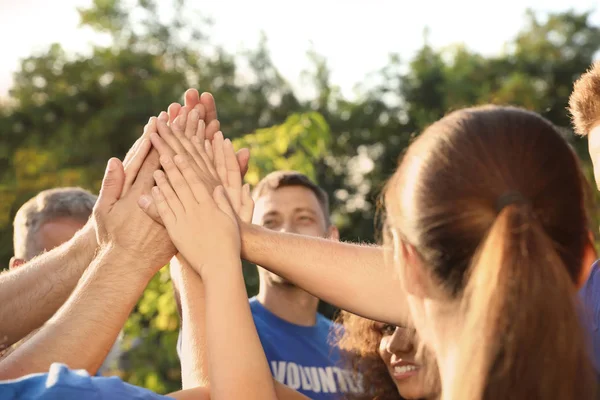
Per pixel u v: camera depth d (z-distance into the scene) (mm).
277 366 3195
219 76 21531
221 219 1913
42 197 3277
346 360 2504
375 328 2320
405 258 1485
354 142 20141
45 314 2158
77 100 19984
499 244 1320
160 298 5457
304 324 3367
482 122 1445
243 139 5758
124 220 2092
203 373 1934
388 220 1550
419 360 1737
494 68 21469
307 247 1967
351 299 1918
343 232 18438
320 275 1937
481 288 1319
